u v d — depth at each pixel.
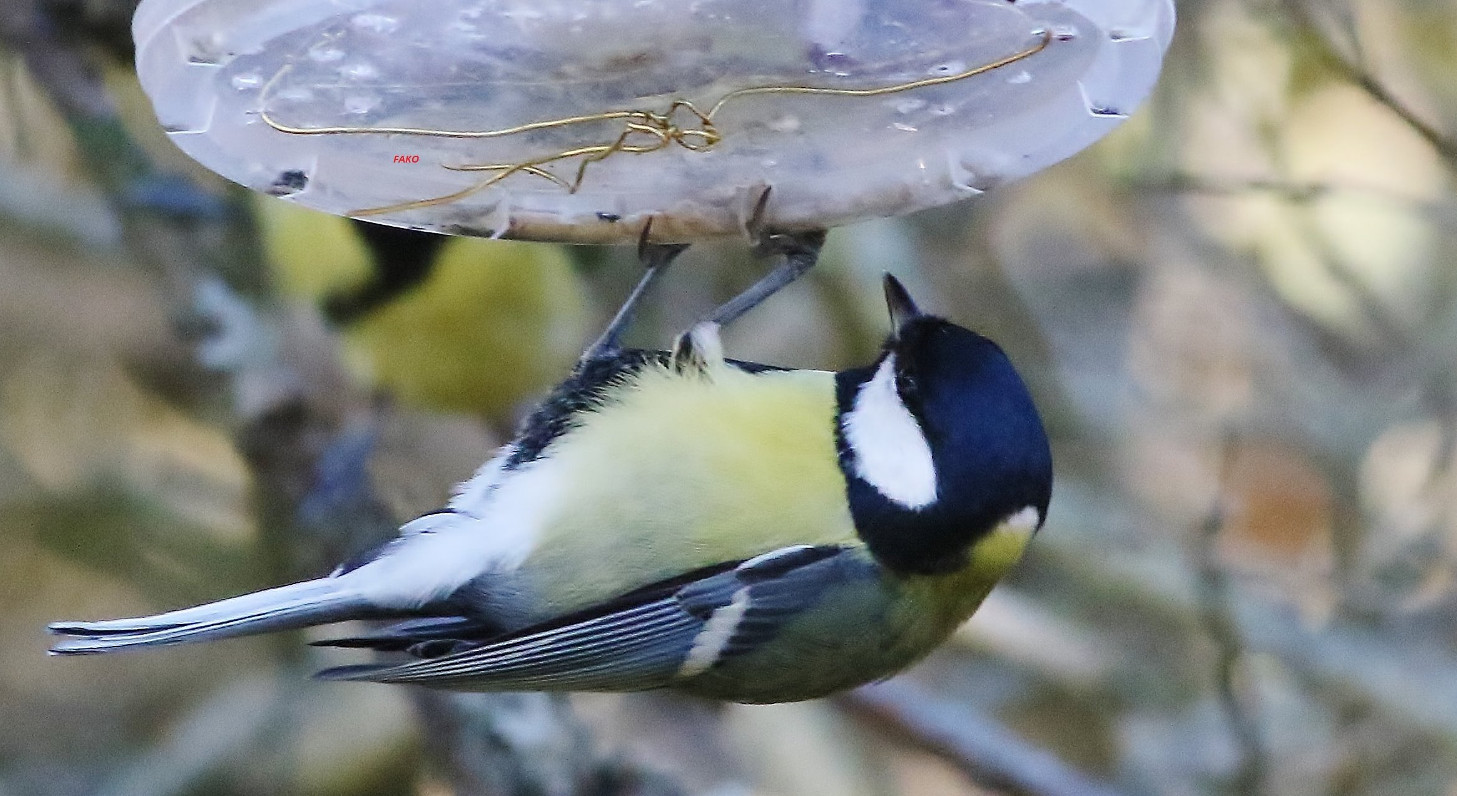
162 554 12.15
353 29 5.75
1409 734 10.61
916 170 6.39
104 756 12.50
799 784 11.18
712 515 6.52
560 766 9.64
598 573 6.52
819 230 6.76
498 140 6.13
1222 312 12.12
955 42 5.81
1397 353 11.43
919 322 6.74
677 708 11.15
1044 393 12.06
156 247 10.33
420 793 11.38
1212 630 10.12
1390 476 11.61
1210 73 10.66
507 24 5.73
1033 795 10.03
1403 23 11.79
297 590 6.42
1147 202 11.81
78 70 10.07
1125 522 11.20
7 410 12.74
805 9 5.71
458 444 11.10
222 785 11.16
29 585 13.17
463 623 6.55
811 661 6.70
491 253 9.89
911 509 6.60
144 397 13.04
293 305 10.34
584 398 6.79
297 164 6.34
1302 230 10.74
